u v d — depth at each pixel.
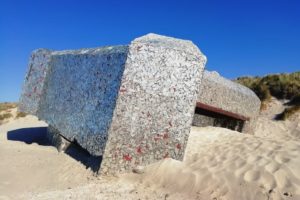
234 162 5.23
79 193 4.73
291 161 4.98
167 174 5.14
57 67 8.81
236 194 4.38
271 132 9.95
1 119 17.91
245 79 16.00
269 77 14.09
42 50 9.73
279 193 4.23
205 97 7.98
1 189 5.04
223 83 8.48
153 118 5.61
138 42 5.63
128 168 5.50
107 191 4.79
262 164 4.98
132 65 5.56
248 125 9.18
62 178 5.59
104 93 6.11
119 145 5.48
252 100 9.20
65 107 7.63
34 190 5.11
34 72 9.81
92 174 5.47
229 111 8.55
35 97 9.52
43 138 9.88
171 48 5.66
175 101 5.68
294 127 10.05
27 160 6.52
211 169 5.08
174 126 5.68
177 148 5.69
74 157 6.46
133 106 5.54
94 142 5.91
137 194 4.66
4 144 8.12
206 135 6.83
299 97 11.62
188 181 4.86
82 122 6.59
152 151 5.61
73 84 7.58
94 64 6.84
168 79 5.65
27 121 16.33
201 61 5.75
